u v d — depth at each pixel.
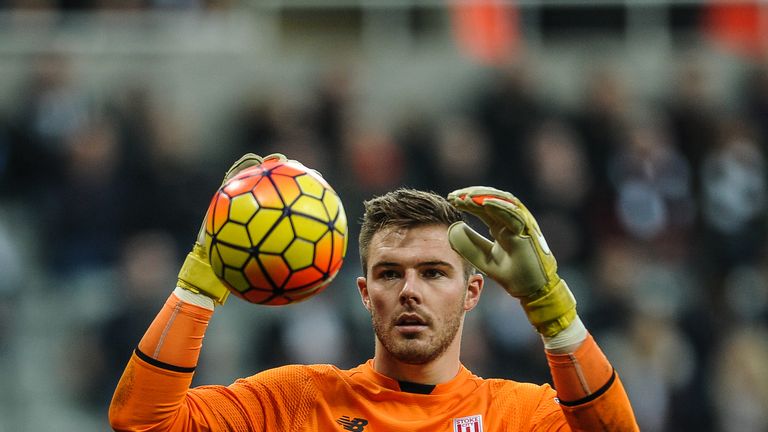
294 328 38.44
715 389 40.72
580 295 41.94
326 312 38.81
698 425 39.56
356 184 42.38
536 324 15.38
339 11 51.62
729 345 41.75
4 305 41.53
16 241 43.19
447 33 51.91
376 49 51.31
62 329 41.47
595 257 43.19
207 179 43.66
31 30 49.81
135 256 39.22
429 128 46.16
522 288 15.24
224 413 16.14
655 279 43.25
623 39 51.78
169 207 42.38
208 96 50.09
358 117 47.22
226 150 45.81
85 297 41.59
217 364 39.97
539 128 45.12
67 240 42.25
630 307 40.09
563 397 15.34
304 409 16.39
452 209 16.22
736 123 47.53
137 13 50.91
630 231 44.22
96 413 38.50
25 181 44.53
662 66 51.44
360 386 16.59
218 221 14.93
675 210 45.25
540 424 16.27
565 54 51.56
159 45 50.41
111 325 38.62
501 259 15.23
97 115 45.47
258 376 16.78
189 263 15.94
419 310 15.80
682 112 47.75
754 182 46.44
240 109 47.53
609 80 46.94
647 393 38.97
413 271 15.88
